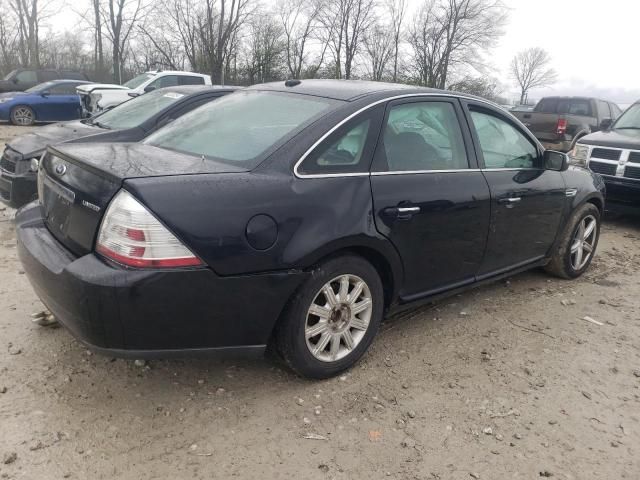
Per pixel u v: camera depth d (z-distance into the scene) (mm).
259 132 3248
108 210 2586
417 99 3650
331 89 3588
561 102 15414
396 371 3443
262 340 2926
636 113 8609
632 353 3838
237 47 29750
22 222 3297
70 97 17953
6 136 14258
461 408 3098
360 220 3105
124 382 3162
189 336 2701
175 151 3326
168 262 2535
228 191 2703
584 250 5285
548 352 3789
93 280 2508
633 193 7246
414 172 3473
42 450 2588
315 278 2992
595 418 3076
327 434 2820
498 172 4051
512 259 4375
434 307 4438
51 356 3365
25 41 32125
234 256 2672
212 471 2527
